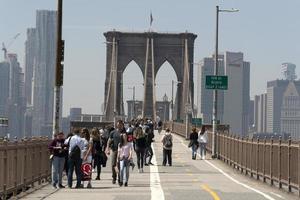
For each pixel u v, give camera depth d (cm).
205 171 6594
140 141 6369
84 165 4606
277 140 4831
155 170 6606
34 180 4638
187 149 10694
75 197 3884
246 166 6209
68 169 4678
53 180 4634
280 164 4688
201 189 4500
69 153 4612
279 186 4703
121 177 4781
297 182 4150
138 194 4084
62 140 4656
